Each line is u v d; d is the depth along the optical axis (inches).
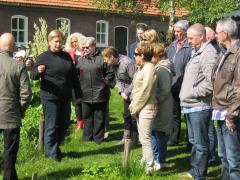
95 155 226.8
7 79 169.8
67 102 215.9
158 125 195.0
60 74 207.9
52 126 211.9
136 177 181.2
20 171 198.7
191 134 177.9
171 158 220.4
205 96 170.1
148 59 184.4
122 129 285.9
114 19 849.5
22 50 340.2
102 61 244.4
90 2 741.9
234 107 145.6
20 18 749.9
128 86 234.8
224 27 151.3
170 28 609.9
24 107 175.2
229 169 156.1
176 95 230.2
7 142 173.8
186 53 224.7
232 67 148.9
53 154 215.2
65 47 280.7
